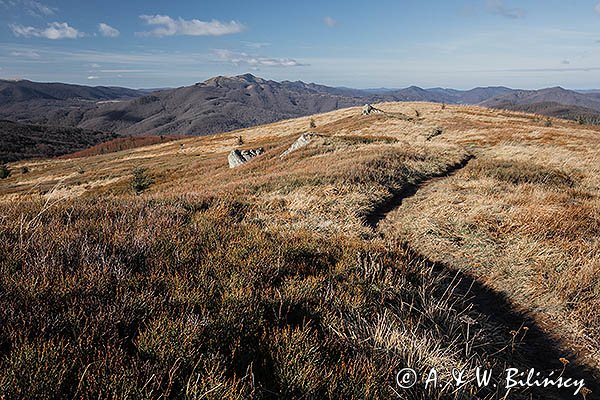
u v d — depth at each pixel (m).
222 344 2.93
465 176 14.42
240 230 6.56
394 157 16.95
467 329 4.05
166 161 56.53
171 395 2.39
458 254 7.00
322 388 2.67
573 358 4.08
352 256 5.66
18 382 2.17
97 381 2.26
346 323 3.64
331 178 12.38
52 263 3.85
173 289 3.74
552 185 12.89
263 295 3.86
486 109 75.88
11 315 2.83
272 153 32.38
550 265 5.89
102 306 3.14
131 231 5.52
